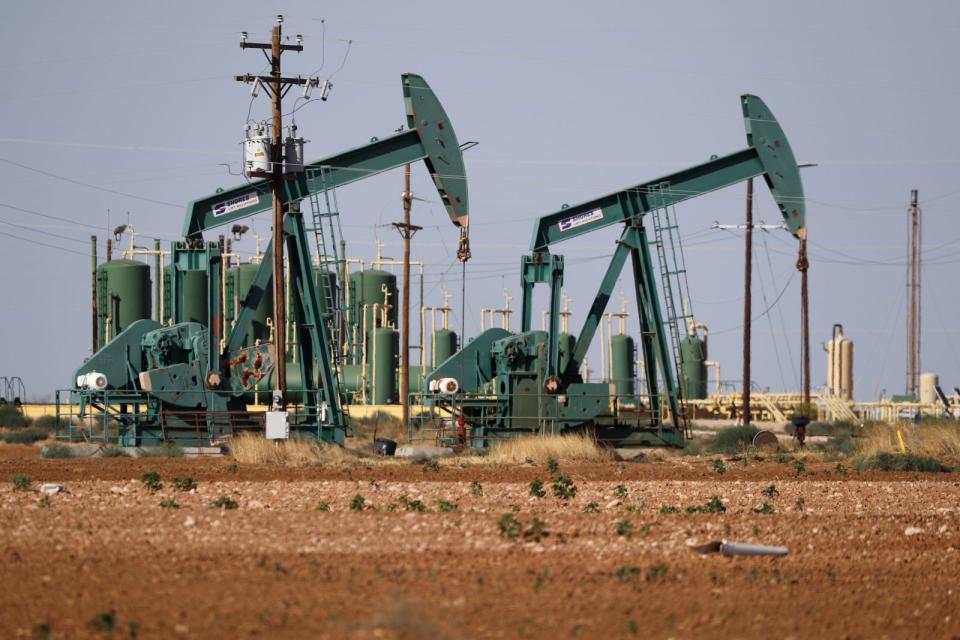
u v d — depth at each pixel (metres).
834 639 31.61
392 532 46.41
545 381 104.81
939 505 62.12
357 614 31.55
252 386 102.75
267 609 32.16
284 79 100.06
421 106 103.44
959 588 38.50
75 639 29.20
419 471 79.94
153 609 32.31
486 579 37.06
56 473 73.56
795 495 65.56
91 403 100.62
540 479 73.81
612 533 47.56
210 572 37.44
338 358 105.25
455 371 106.56
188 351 101.88
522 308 106.88
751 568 40.56
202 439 100.50
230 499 57.81
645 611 33.62
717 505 56.41
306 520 49.78
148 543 42.88
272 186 100.62
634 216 106.94
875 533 49.91
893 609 35.41
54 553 40.62
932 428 106.94
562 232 105.81
